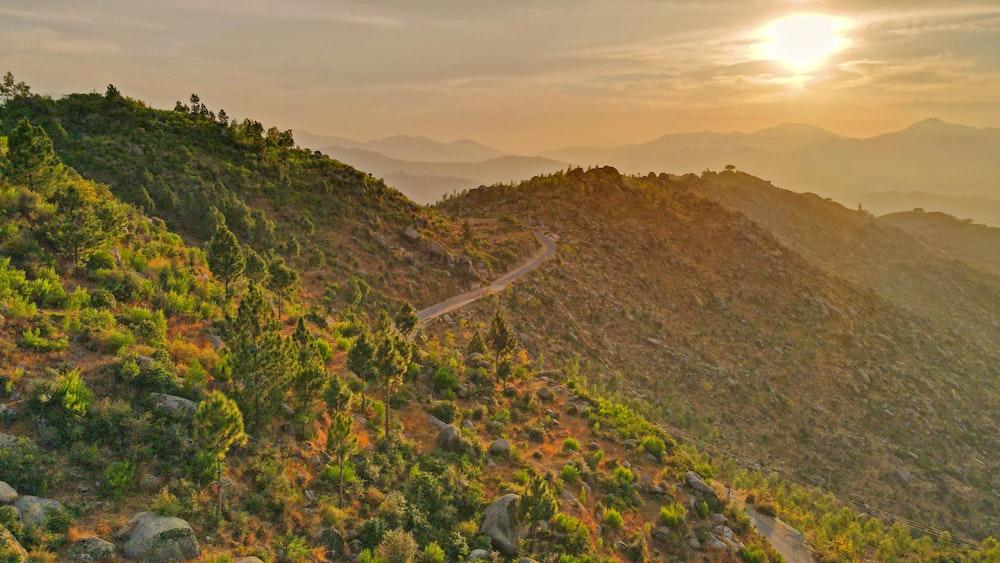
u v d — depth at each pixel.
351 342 55.09
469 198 198.62
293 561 24.23
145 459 25.50
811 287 149.00
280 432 33.59
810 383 111.50
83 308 34.56
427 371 55.19
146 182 88.19
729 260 153.62
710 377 105.56
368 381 46.38
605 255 138.25
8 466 21.86
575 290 118.19
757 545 42.88
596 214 161.38
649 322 117.69
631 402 86.38
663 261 143.12
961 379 130.38
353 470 32.53
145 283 40.91
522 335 94.81
